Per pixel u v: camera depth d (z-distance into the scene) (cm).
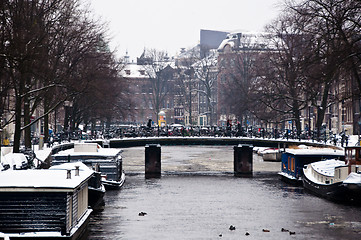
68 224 3048
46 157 5334
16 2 4809
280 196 5178
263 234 3625
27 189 2969
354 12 4894
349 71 5284
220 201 4888
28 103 5700
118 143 7638
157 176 6781
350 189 4500
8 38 4262
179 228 3784
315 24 5266
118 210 4394
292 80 6166
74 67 6138
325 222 3972
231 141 7931
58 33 5672
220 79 17650
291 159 6250
